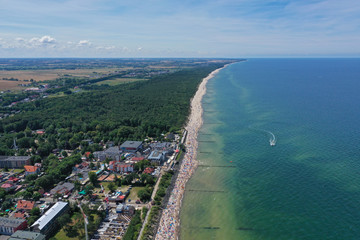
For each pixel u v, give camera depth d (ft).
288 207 526.57
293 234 456.86
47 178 635.25
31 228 467.52
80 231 474.08
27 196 577.43
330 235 447.01
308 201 539.70
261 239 453.17
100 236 461.78
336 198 541.75
